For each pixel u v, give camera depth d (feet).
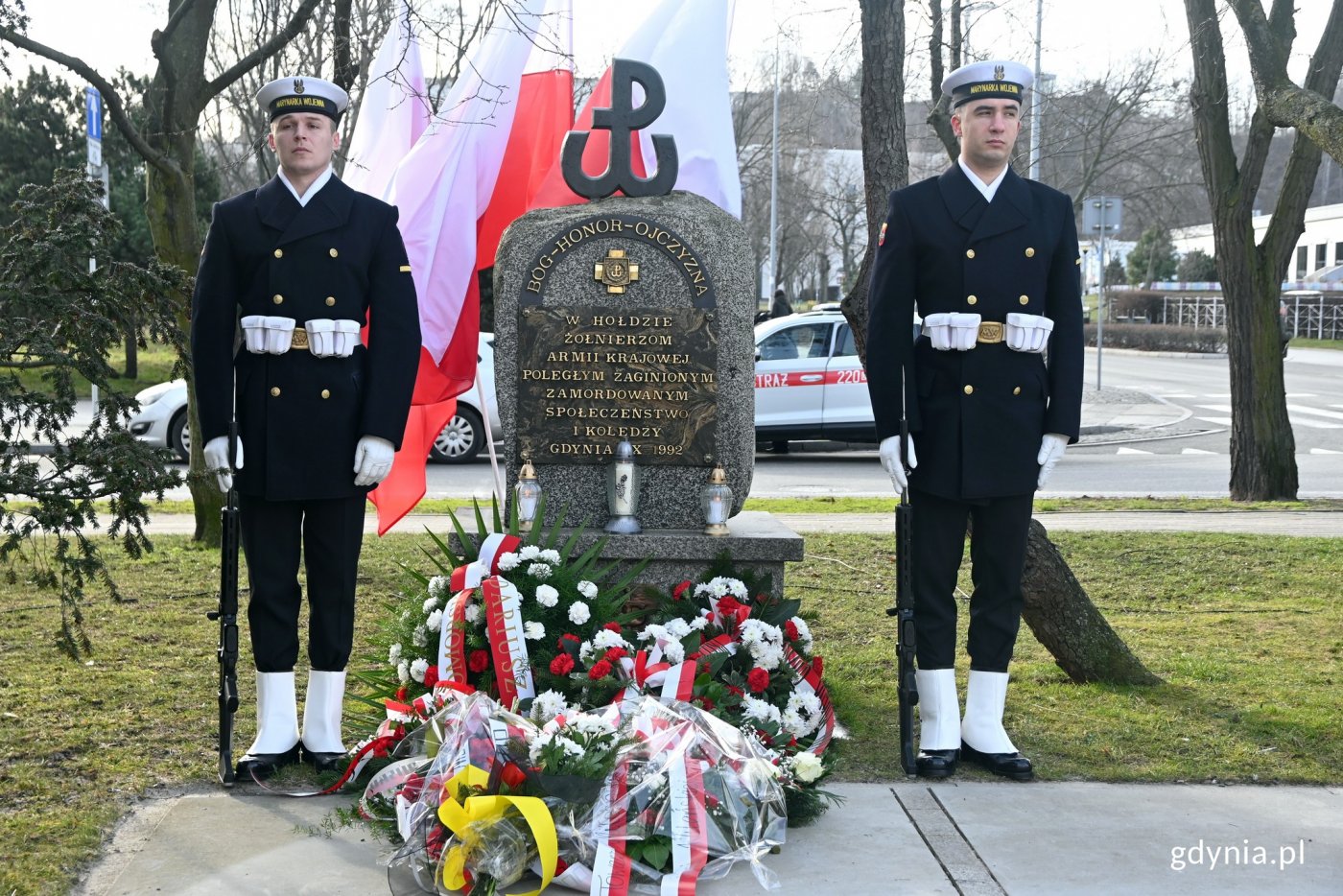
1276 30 31.63
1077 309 14.93
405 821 11.86
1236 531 30.25
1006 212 14.64
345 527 14.53
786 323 49.47
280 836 12.41
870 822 12.92
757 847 11.80
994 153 14.62
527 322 17.02
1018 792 13.84
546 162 23.41
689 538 16.39
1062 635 18.04
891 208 15.01
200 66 26.48
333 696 14.67
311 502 14.51
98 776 13.85
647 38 22.57
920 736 15.07
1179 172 93.30
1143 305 168.45
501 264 17.24
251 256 14.21
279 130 14.32
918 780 14.29
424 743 13.03
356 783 13.62
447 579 15.30
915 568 15.05
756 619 15.19
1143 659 19.33
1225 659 19.35
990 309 14.55
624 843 11.46
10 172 69.46
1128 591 24.30
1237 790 13.93
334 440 14.25
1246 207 35.60
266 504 14.48
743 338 17.34
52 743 14.87
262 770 14.10
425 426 21.85
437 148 21.40
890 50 18.53
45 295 13.15
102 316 13.43
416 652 15.38
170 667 18.28
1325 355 121.80
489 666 14.60
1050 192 15.06
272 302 14.14
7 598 22.48
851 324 19.12
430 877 11.31
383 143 23.58
